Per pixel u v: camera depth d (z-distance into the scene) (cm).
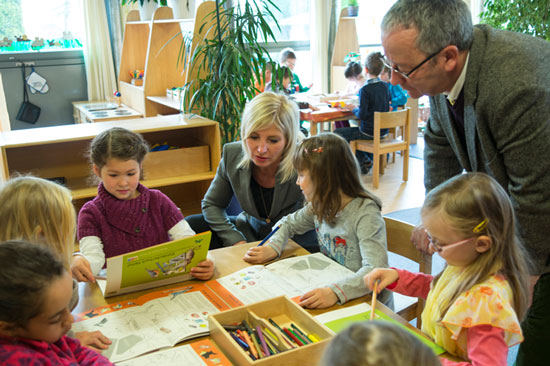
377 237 143
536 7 424
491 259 99
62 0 502
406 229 168
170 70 390
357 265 150
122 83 461
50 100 509
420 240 151
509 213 101
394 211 383
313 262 149
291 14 600
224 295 130
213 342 109
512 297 101
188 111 315
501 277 100
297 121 184
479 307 95
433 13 117
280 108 175
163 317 119
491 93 120
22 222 110
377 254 139
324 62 616
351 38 616
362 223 146
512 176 125
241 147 200
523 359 139
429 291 121
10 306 74
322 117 451
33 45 488
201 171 300
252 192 197
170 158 289
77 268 135
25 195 111
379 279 125
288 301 115
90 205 161
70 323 84
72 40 509
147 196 166
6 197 111
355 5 595
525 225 123
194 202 335
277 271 144
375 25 661
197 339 111
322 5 595
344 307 124
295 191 190
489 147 128
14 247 79
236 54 301
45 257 80
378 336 53
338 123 543
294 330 109
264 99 176
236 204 252
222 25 331
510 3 437
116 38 512
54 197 113
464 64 125
